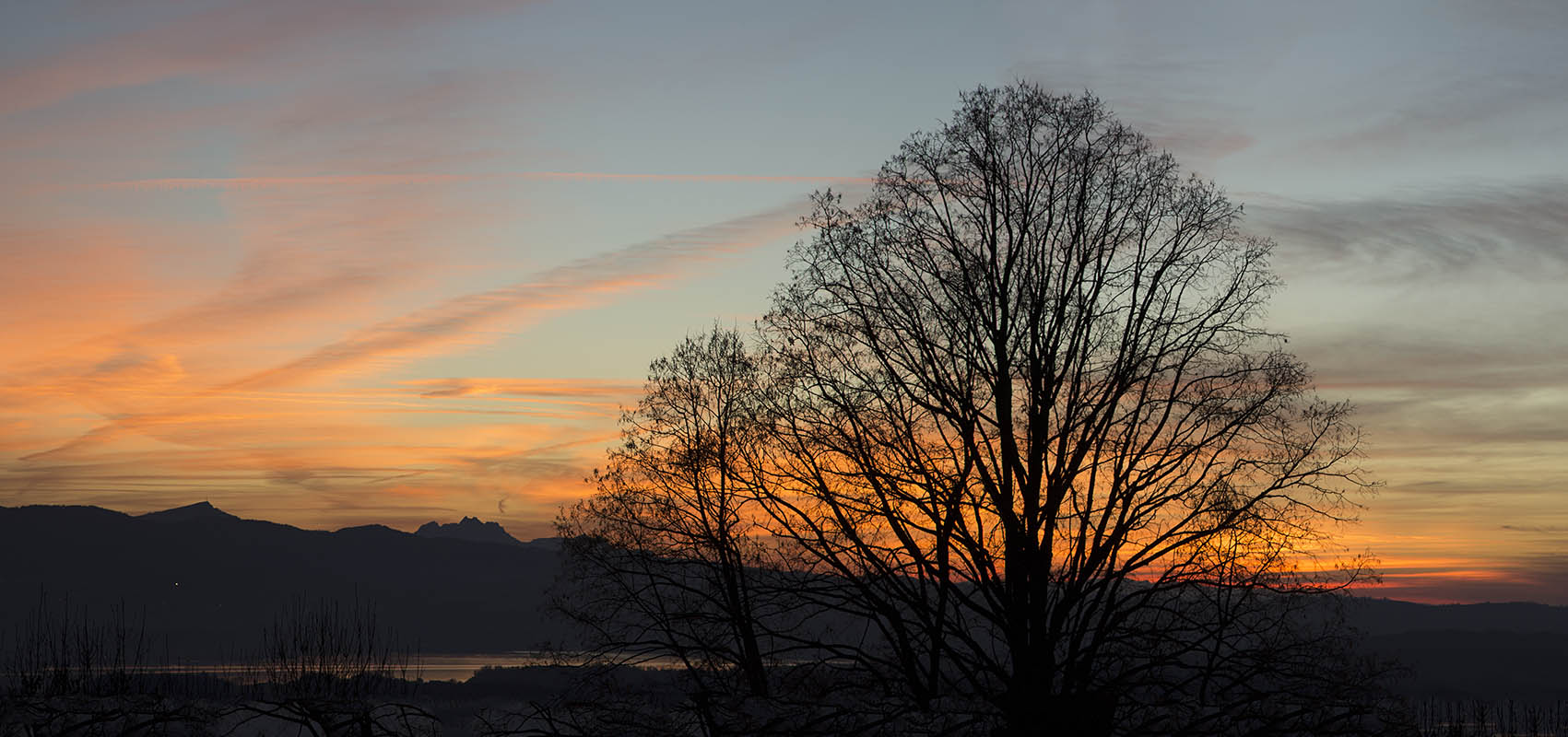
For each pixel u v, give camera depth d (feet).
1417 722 90.99
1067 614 92.17
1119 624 90.74
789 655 104.37
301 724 95.30
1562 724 218.79
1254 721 91.66
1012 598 93.40
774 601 102.73
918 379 100.89
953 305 100.78
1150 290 99.09
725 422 123.54
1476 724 172.45
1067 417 96.99
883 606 96.89
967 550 95.14
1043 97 103.30
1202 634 89.56
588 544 121.19
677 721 100.89
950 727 90.99
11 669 124.47
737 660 112.06
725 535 115.14
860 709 95.50
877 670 99.09
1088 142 102.58
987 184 101.50
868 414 100.78
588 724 102.78
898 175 104.53
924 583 96.37
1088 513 93.40
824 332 103.65
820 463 102.73
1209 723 90.63
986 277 99.91
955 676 101.96
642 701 106.32
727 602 115.55
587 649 117.19
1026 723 90.27
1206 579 88.84
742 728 97.14
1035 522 93.97
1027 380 97.19
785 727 96.73
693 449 120.98
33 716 87.66
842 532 99.66
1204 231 99.30
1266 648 89.40
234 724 93.97
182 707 92.48
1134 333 99.25
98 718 89.15
